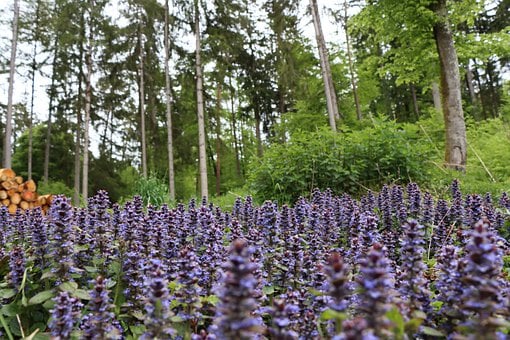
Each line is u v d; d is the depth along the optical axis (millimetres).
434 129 15156
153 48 24578
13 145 34719
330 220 4277
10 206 10672
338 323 1795
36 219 3238
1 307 3027
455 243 4145
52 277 2932
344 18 21609
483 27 27594
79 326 2742
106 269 3373
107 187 27000
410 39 13156
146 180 13344
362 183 9219
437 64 13867
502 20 26672
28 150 29828
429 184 8969
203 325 2854
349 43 22688
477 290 1786
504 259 3473
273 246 3586
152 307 2152
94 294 2266
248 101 30219
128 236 3400
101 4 22156
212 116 24688
